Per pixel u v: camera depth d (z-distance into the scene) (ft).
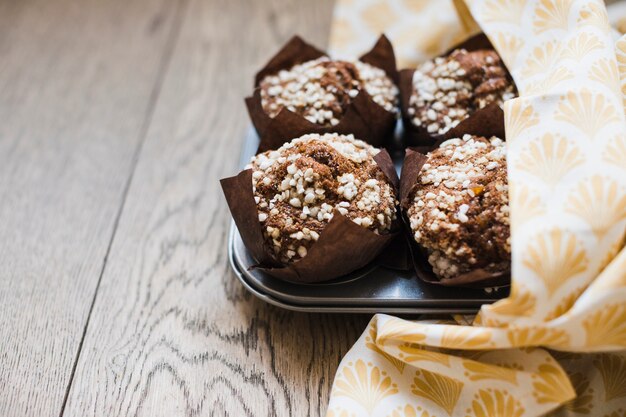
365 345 1.26
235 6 1.95
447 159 1.29
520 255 1.12
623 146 1.16
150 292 1.41
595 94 1.20
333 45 1.64
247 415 1.25
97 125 1.71
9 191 1.59
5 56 1.87
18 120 1.73
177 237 1.50
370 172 1.30
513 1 1.37
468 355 1.21
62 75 1.82
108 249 1.48
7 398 1.28
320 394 1.27
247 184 1.23
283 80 1.48
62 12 1.97
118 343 1.35
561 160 1.16
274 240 1.25
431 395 1.21
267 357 1.32
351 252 1.23
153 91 1.77
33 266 1.46
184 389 1.28
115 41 1.89
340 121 1.40
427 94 1.41
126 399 1.28
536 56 1.32
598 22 1.28
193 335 1.35
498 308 1.12
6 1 2.00
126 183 1.59
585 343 1.11
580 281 1.12
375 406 1.20
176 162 1.63
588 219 1.12
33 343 1.35
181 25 1.92
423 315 1.28
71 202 1.57
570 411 1.19
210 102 1.74
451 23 1.57
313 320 1.35
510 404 1.16
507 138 1.22
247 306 1.38
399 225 1.30
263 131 1.45
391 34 1.62
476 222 1.20
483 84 1.39
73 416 1.26
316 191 1.25
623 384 1.20
